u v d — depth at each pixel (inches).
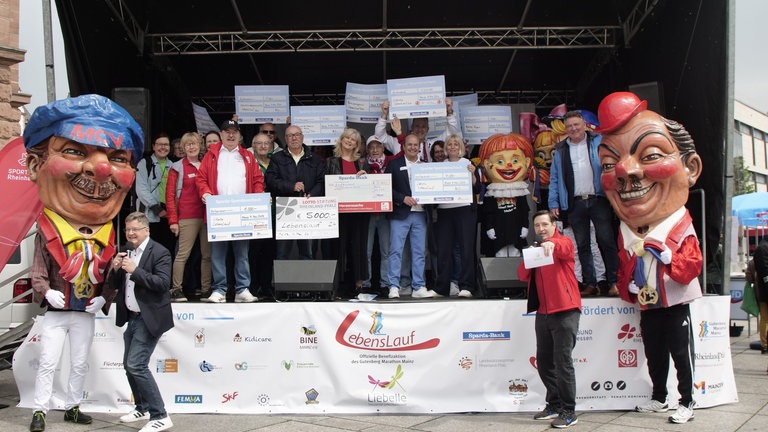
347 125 378.9
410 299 249.4
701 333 227.3
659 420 206.8
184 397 224.7
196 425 206.8
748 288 365.1
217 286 245.6
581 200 250.4
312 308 225.9
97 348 227.1
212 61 366.0
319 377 224.1
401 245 259.9
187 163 258.5
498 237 281.7
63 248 198.5
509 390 223.6
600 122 223.9
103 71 299.3
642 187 213.3
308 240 267.3
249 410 223.0
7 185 230.8
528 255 194.9
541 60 375.6
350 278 279.3
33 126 203.6
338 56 366.6
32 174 207.9
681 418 201.5
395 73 394.6
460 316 225.1
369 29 344.5
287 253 267.7
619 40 337.7
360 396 222.2
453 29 342.3
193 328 226.7
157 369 225.8
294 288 238.7
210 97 408.2
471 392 223.1
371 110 326.0
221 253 245.4
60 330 198.8
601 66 362.9
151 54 340.5
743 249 631.2
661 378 217.5
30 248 294.4
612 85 352.5
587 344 225.3
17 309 284.8
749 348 375.9
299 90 414.6
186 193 256.7
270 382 224.1
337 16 331.6
